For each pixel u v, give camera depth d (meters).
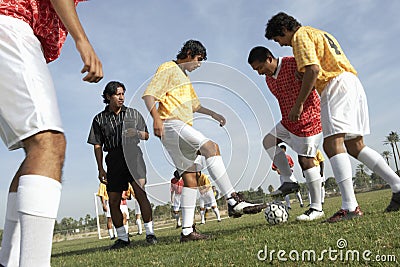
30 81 1.51
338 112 3.88
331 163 3.96
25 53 1.56
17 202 1.42
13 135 1.55
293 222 4.39
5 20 1.59
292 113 4.11
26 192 1.41
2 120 1.56
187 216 3.87
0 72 1.51
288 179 4.71
